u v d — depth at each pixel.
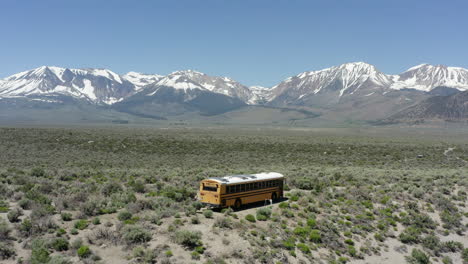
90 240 24.00
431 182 53.72
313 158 96.19
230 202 35.16
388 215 38.69
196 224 28.84
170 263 22.70
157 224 27.88
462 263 32.03
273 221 32.50
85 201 33.06
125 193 36.69
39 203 30.28
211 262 23.67
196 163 81.38
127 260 22.45
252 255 25.75
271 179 40.00
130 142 120.12
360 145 134.88
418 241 34.31
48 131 147.00
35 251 21.39
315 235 30.69
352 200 41.94
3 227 23.53
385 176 59.06
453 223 38.66
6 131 135.12
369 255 30.89
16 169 56.25
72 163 74.75
